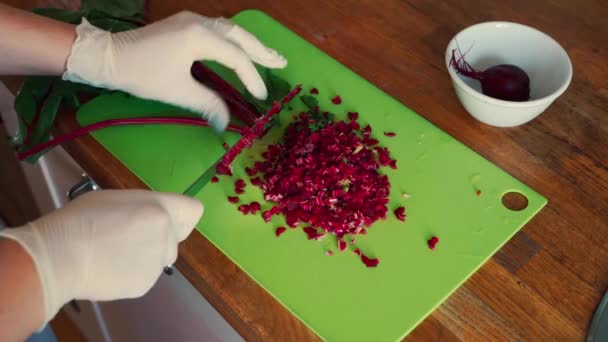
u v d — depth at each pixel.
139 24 0.87
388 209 0.75
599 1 0.92
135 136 0.80
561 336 0.67
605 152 0.79
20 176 1.16
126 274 0.64
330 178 0.75
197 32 0.76
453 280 0.70
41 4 0.90
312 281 0.70
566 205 0.75
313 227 0.73
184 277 0.74
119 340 1.11
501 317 0.68
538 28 0.89
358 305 0.69
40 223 0.63
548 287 0.70
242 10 0.92
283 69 0.86
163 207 0.68
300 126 0.80
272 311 0.69
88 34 0.76
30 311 0.59
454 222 0.74
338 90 0.84
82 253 0.62
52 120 0.79
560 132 0.80
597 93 0.83
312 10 0.92
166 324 0.87
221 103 0.81
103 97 0.83
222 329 0.75
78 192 0.83
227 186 0.76
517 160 0.78
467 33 0.81
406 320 0.68
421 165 0.78
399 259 0.72
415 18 0.91
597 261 0.71
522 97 0.79
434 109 0.83
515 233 0.73
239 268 0.71
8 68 0.77
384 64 0.87
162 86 0.78
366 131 0.80
